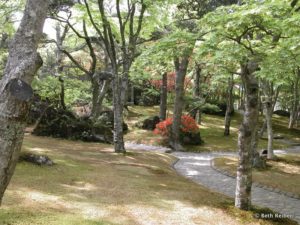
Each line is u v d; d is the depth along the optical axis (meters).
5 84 2.99
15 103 2.93
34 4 3.30
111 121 25.31
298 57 7.08
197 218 7.32
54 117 19.27
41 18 3.33
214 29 7.23
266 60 7.24
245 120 8.25
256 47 7.54
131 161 13.98
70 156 12.89
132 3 15.60
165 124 23.36
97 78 21.22
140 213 7.14
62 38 23.83
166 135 23.08
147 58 8.43
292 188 12.09
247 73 7.99
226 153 21.31
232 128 30.67
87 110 26.25
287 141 28.80
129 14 15.82
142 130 25.95
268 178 13.60
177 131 22.20
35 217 6.02
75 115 21.30
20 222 5.69
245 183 8.38
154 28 18.97
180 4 19.25
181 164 16.28
